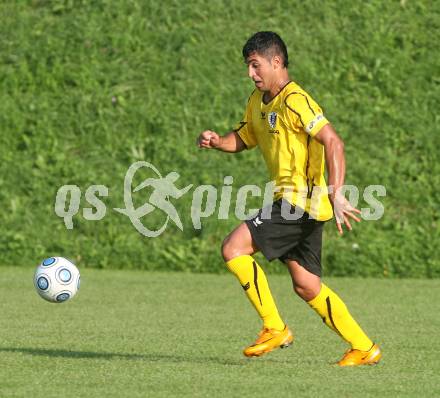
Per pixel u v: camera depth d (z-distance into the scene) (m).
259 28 60.06
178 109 55.38
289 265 23.55
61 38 59.88
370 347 23.50
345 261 48.16
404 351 26.33
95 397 19.02
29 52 59.12
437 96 56.16
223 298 39.25
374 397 19.31
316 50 58.41
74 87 57.31
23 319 32.75
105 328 30.81
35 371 22.06
